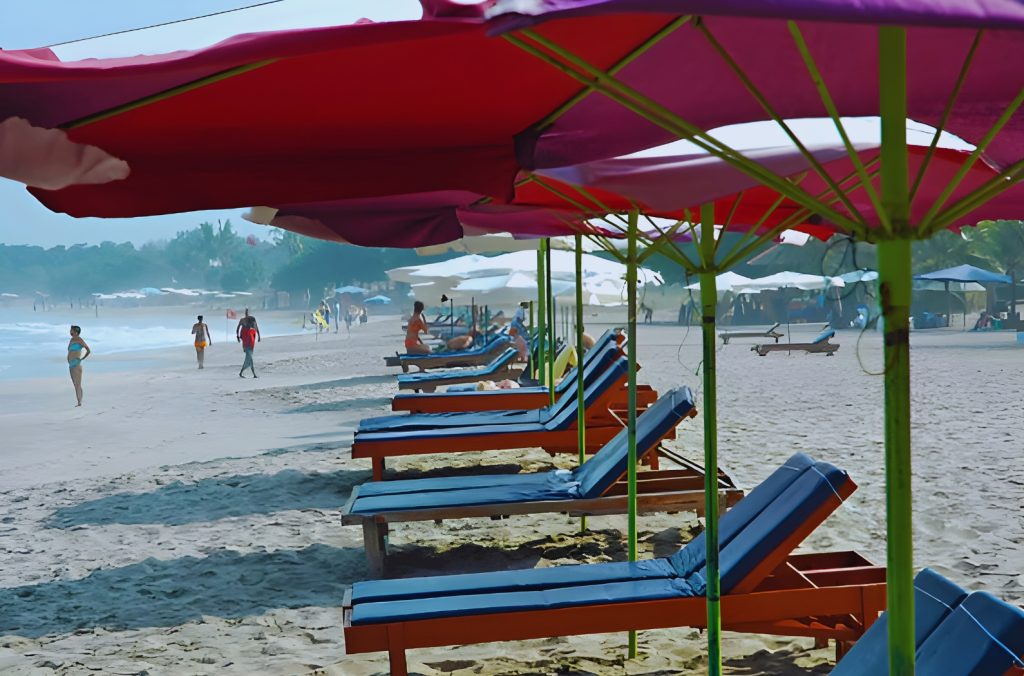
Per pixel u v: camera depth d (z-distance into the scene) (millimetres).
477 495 6121
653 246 4199
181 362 33406
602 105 2516
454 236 4477
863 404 13898
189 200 2400
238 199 2461
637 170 2639
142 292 159250
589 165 2766
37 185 2178
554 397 10086
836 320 37438
